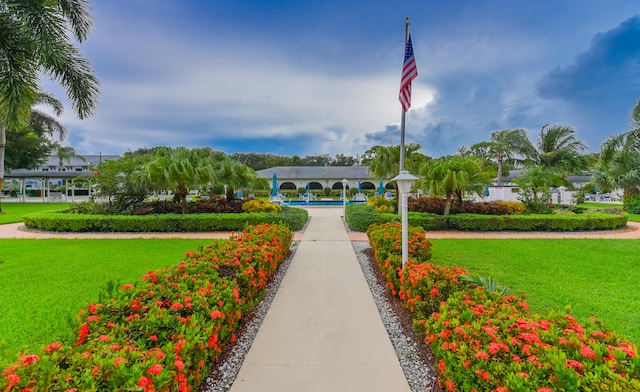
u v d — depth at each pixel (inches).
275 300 159.8
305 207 893.2
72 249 274.8
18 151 959.0
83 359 60.1
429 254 211.0
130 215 420.8
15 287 173.5
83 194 1584.6
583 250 271.6
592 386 54.1
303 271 213.5
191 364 78.9
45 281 184.4
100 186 449.1
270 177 1504.7
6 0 229.0
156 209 466.6
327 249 287.0
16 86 234.5
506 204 476.1
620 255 252.7
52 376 53.9
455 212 459.5
